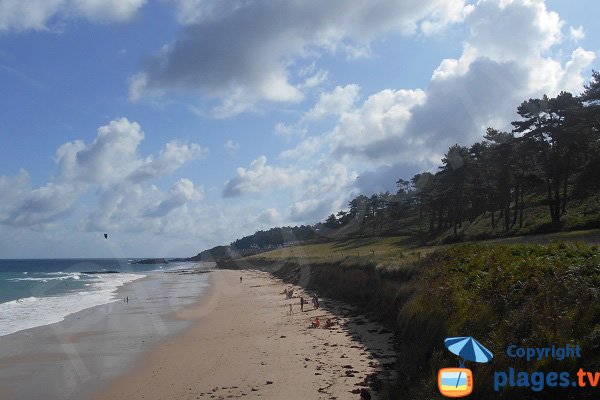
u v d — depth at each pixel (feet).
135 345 72.49
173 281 250.98
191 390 46.91
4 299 148.97
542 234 128.16
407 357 45.55
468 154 180.14
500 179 162.20
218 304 131.34
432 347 41.16
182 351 66.64
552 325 30.04
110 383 51.83
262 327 85.15
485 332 35.53
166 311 115.55
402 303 66.95
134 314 110.01
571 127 132.16
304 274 190.39
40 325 93.09
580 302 30.40
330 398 40.34
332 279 137.69
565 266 38.58
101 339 77.92
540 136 143.54
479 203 207.92
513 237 139.85
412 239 232.53
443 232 209.97
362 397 39.78
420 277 67.41
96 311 116.06
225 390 45.78
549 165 143.02
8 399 47.39
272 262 323.98
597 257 38.27
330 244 318.24
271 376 49.11
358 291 104.47
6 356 65.72
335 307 102.63
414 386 36.32
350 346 59.88
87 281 255.70
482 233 166.40
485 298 41.29
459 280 49.55
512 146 155.74
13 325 93.25
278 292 162.81
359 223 348.79
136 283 234.38
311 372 49.11
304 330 76.28
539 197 184.96
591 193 154.51
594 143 135.13
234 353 62.49
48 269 478.59
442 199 197.47
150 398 45.65
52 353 67.36
